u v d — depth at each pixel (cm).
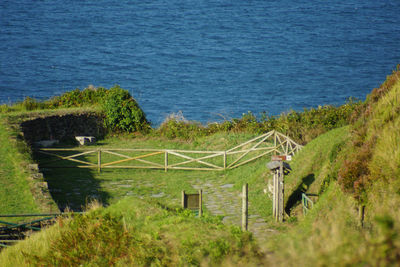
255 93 11188
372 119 2498
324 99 10638
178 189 3569
